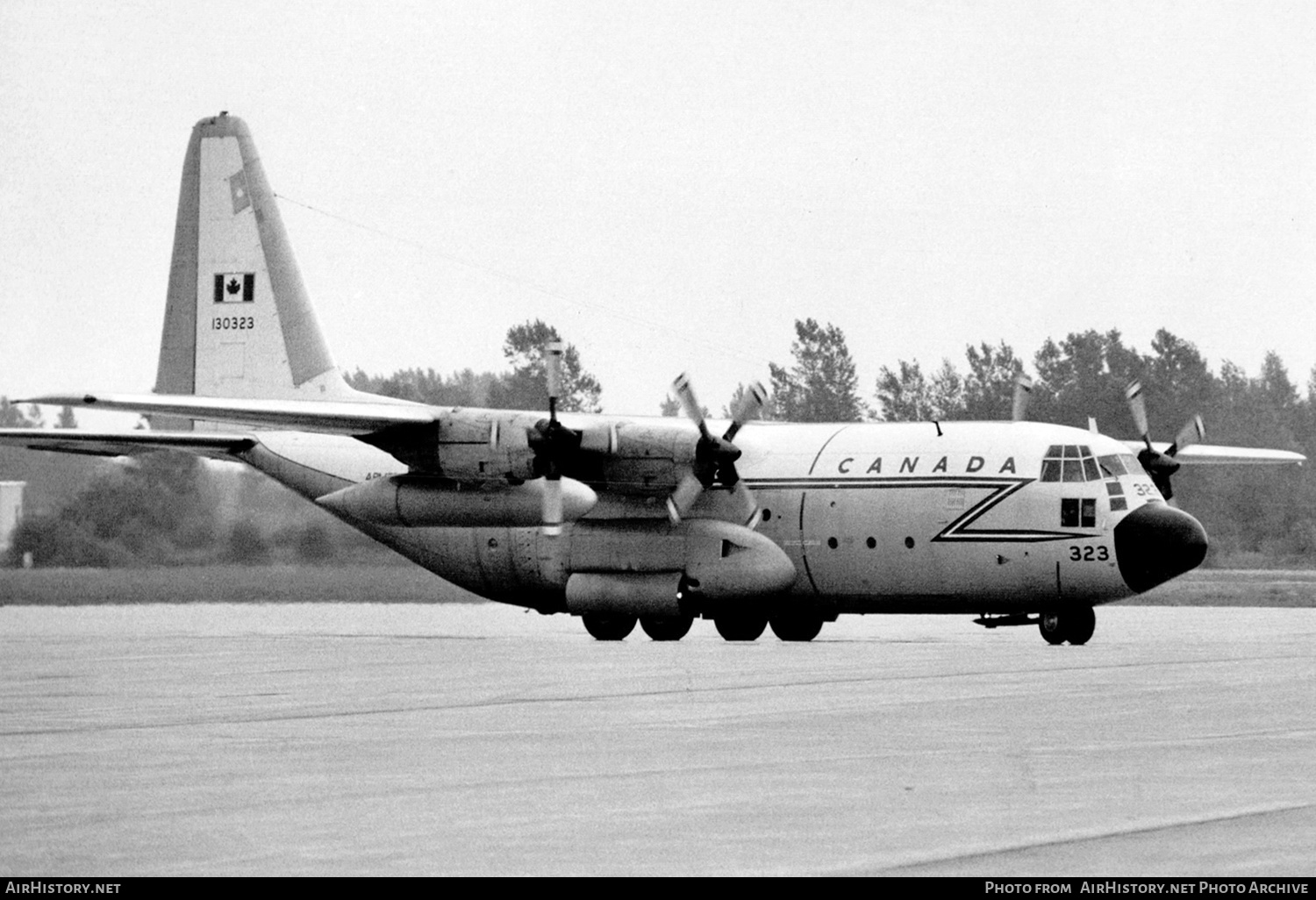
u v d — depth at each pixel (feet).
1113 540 318.04
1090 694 209.46
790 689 220.02
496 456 330.54
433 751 158.92
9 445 368.68
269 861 108.99
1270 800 129.59
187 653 299.17
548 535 331.16
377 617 444.96
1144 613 457.68
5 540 554.05
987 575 329.31
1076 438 329.11
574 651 305.53
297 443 391.45
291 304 395.96
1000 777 141.18
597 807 127.95
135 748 161.68
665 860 109.19
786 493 349.20
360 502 347.97
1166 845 112.78
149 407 311.27
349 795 133.69
